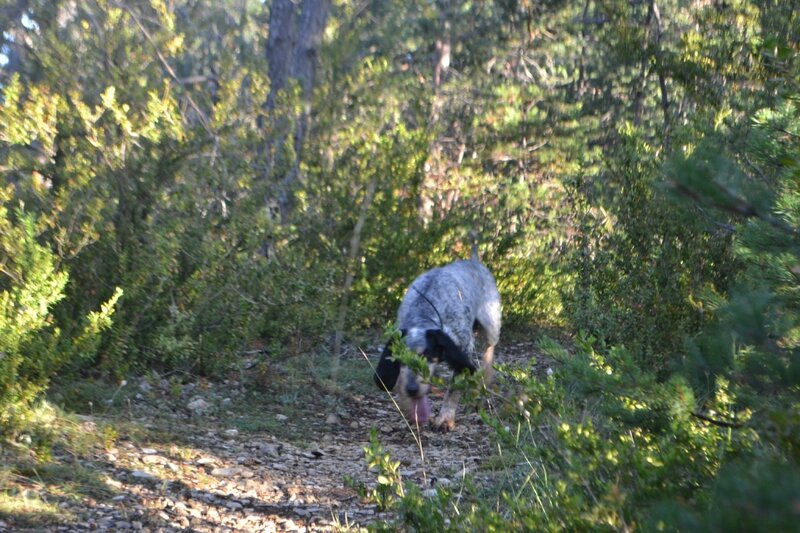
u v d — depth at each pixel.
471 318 8.21
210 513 5.30
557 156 15.74
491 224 12.86
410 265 10.88
